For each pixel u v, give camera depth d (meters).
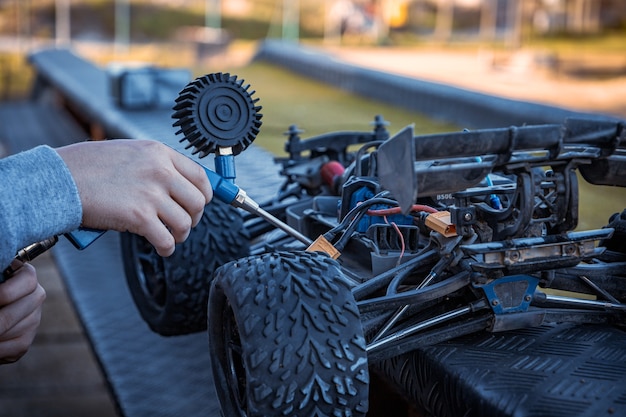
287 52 11.73
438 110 7.00
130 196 1.10
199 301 1.97
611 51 16.08
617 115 7.44
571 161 1.30
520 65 11.73
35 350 3.95
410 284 1.59
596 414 1.19
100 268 3.63
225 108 1.30
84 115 7.67
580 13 20.84
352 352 1.20
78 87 8.20
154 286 2.19
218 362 1.44
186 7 25.11
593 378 1.29
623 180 1.33
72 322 4.30
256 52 13.20
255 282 1.25
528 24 19.45
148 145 1.14
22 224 1.00
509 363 1.35
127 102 6.50
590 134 1.24
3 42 19.70
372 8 22.47
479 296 1.45
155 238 1.12
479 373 1.33
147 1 25.19
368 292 1.44
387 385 1.97
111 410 3.37
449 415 1.38
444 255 1.44
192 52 17.94
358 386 1.19
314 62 10.37
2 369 3.74
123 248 2.29
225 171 1.33
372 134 2.29
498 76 11.18
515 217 1.33
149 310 2.15
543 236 1.35
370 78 8.59
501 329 1.44
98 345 2.67
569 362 1.35
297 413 1.18
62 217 1.04
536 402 1.23
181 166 1.16
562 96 8.88
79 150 1.10
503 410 1.23
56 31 21.67
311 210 1.87
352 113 7.42
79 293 3.26
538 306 1.53
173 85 6.62
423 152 1.13
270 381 1.17
